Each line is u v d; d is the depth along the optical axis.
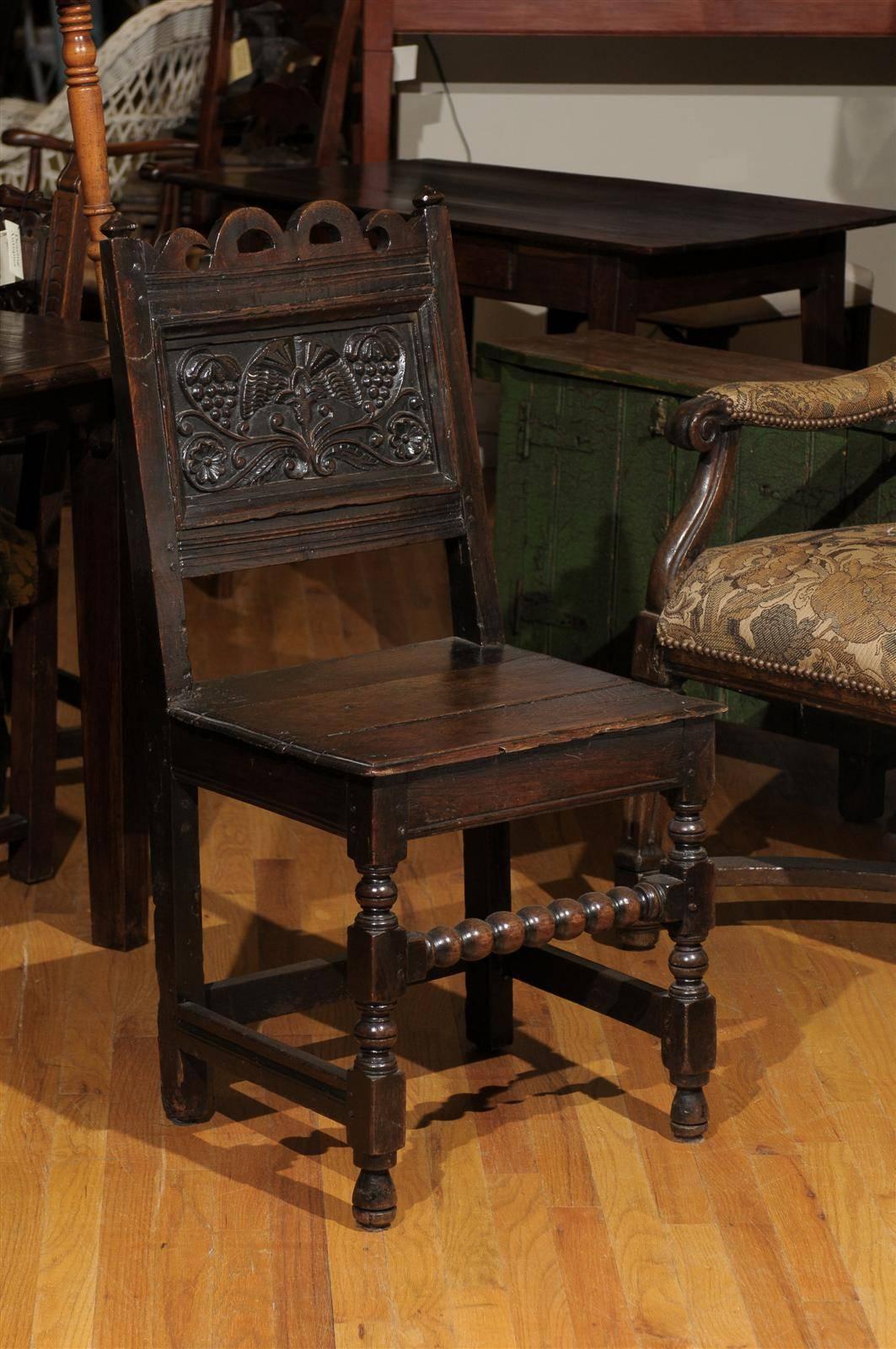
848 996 2.62
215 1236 2.04
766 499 2.99
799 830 3.23
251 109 5.26
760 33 5.07
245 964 2.70
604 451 3.11
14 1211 2.08
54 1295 1.93
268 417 2.23
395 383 2.34
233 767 2.04
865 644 2.33
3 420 2.45
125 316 2.10
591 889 2.97
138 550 2.13
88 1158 2.19
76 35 2.73
